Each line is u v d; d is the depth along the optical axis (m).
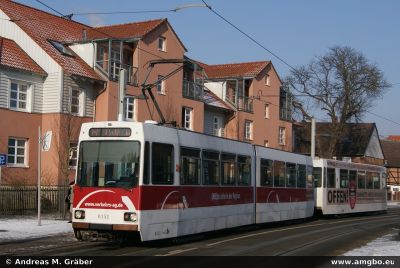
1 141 29.78
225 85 49.19
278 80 55.41
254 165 21.19
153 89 37.94
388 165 86.69
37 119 31.97
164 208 15.00
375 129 81.44
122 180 14.25
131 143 14.43
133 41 36.56
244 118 49.59
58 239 16.83
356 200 33.59
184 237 16.41
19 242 15.92
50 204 28.81
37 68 32.03
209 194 17.55
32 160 31.52
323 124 77.88
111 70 35.00
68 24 38.47
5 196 26.84
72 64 33.28
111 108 34.50
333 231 21.75
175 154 15.70
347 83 63.16
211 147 17.88
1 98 29.89
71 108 32.69
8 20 32.28
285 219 23.83
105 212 14.22
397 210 47.22
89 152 14.73
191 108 42.31
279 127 55.66
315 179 29.84
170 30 39.75
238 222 19.56
